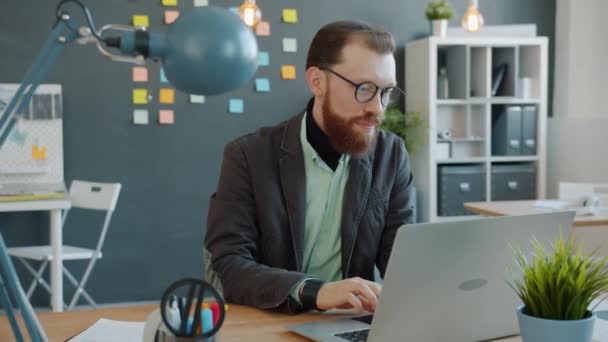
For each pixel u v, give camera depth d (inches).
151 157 201.5
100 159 197.9
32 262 195.0
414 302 49.7
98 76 196.2
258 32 207.6
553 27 231.5
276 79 209.9
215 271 71.4
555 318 46.0
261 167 74.0
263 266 67.7
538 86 215.2
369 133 69.2
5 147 189.5
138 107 199.6
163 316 39.5
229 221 72.4
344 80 67.3
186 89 35.7
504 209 153.0
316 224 74.2
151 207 202.1
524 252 53.6
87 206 177.6
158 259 203.3
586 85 223.1
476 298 53.0
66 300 197.3
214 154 206.1
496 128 219.9
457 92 211.5
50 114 191.3
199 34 34.2
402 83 220.1
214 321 41.5
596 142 215.3
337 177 74.2
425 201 210.1
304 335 56.4
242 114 207.6
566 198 168.2
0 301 37.4
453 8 223.1
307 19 211.6
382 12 217.5
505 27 214.2
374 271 76.7
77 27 34.0
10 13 188.4
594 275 46.3
